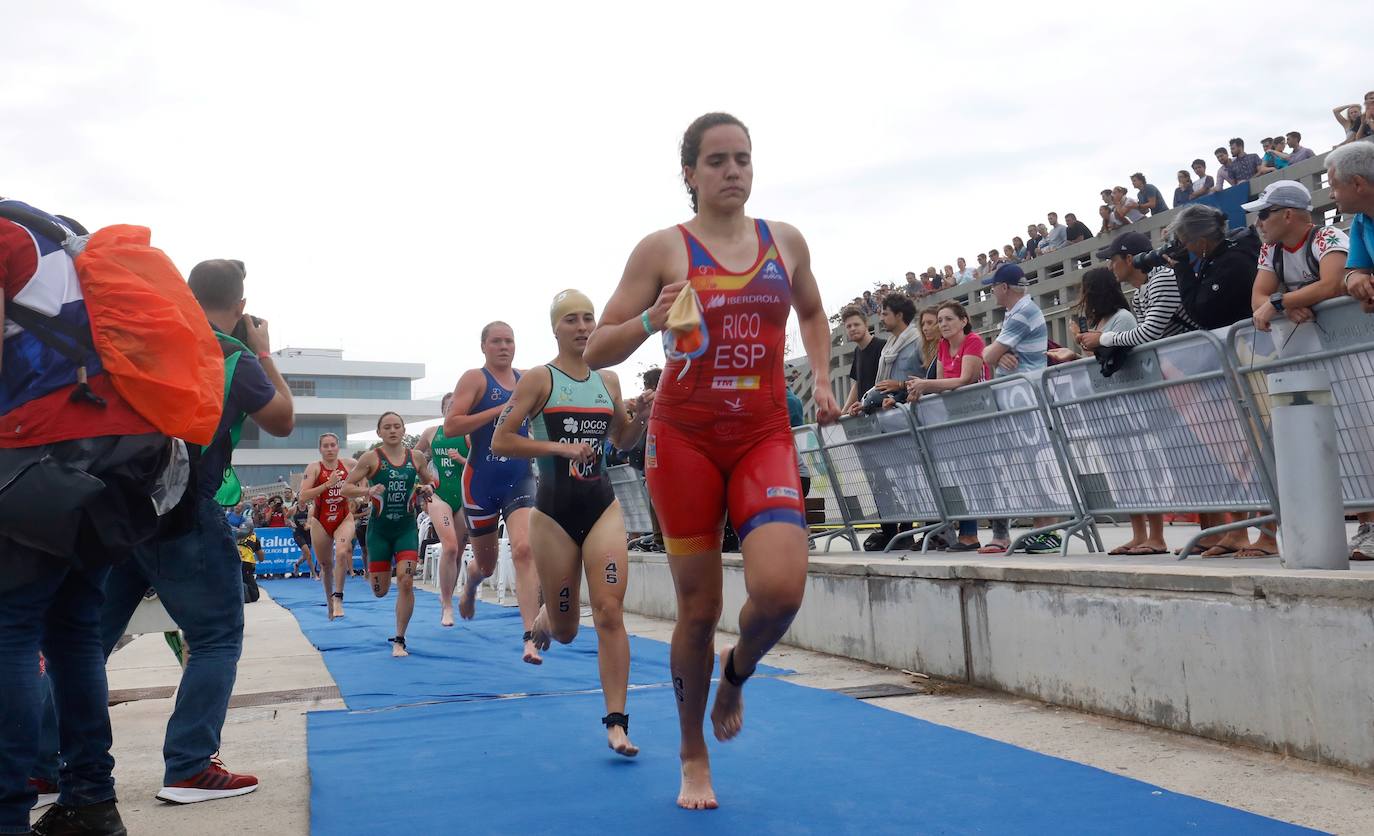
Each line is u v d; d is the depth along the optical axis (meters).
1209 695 3.67
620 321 2.87
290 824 3.09
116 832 2.98
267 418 3.60
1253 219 12.69
